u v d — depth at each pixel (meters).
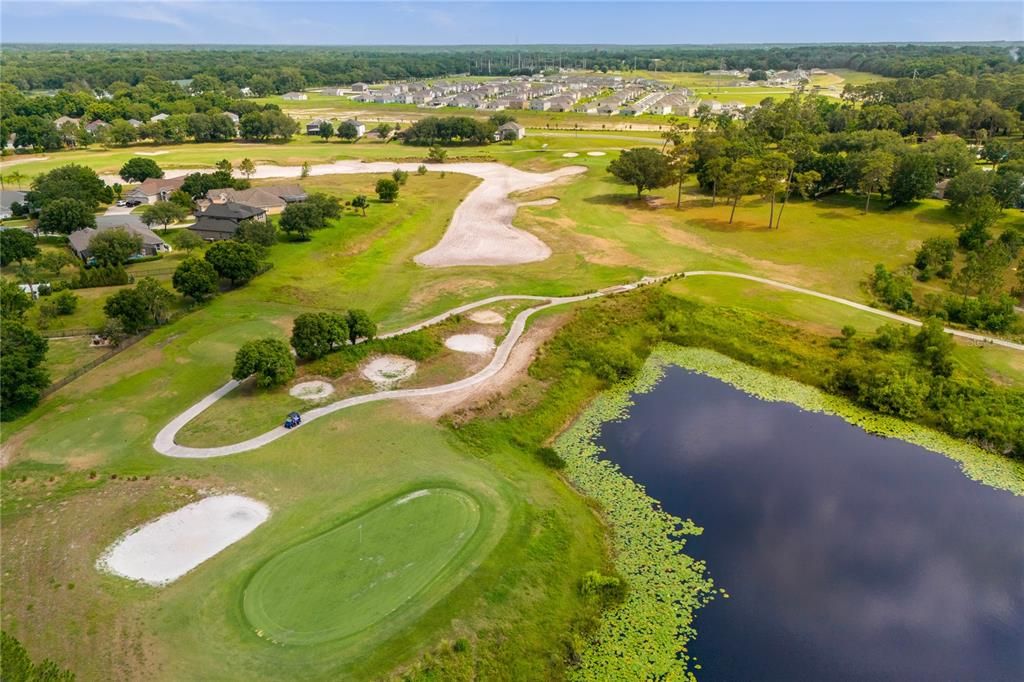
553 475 53.72
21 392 58.00
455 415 59.31
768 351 73.75
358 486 49.75
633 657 37.06
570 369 68.75
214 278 83.56
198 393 62.47
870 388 64.56
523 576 41.56
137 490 48.69
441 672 34.81
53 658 34.66
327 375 65.25
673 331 79.44
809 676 35.94
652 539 46.59
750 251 105.19
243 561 41.91
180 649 35.62
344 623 37.50
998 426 58.28
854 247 104.75
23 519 45.56
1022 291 83.31
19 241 93.44
